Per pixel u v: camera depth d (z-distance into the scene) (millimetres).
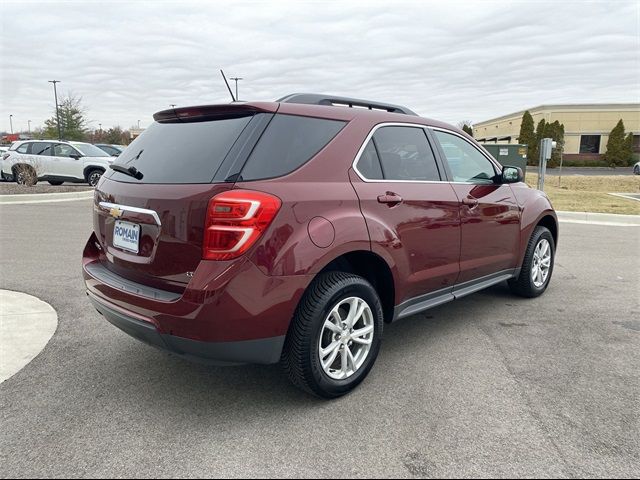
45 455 2422
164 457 2414
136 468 2332
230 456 2424
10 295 4891
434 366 3441
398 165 3438
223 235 2477
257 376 3307
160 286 2736
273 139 2766
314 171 2875
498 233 4297
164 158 2902
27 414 2789
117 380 3215
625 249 7793
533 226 4809
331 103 3461
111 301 2914
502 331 4129
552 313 4605
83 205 12461
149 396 3012
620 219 11266
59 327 4094
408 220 3336
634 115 40875
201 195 2539
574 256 7227
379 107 3779
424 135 3760
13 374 3271
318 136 3000
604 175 30938
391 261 3205
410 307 3547
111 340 3855
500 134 54906
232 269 2480
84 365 3426
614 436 2592
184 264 2604
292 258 2623
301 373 2787
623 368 3406
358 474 2297
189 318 2498
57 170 17062
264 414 2812
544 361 3525
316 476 2283
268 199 2568
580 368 3408
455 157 4023
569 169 38344
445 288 3830
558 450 2473
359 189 3061
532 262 4891
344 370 3014
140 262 2826
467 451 2465
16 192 14438
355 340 3066
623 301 4988
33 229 8727
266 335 2617
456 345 3824
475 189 4059
